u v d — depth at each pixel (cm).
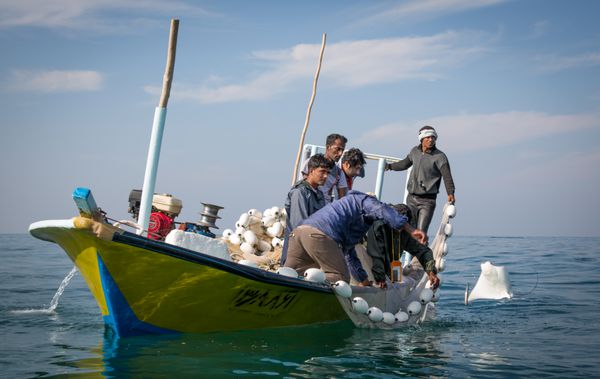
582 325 705
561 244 3616
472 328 681
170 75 605
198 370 458
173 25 601
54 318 688
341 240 643
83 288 985
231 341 562
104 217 527
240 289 562
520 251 2575
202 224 804
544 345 583
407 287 727
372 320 634
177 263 521
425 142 887
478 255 2253
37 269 1350
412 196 908
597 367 496
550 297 962
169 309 559
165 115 609
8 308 763
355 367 482
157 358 492
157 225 746
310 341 578
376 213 636
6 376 439
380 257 673
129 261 515
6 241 3431
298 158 949
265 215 848
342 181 760
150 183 606
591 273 1423
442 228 808
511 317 767
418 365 495
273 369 467
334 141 747
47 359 489
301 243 641
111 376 439
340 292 611
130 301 544
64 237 524
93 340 562
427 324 704
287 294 593
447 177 860
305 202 671
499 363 506
